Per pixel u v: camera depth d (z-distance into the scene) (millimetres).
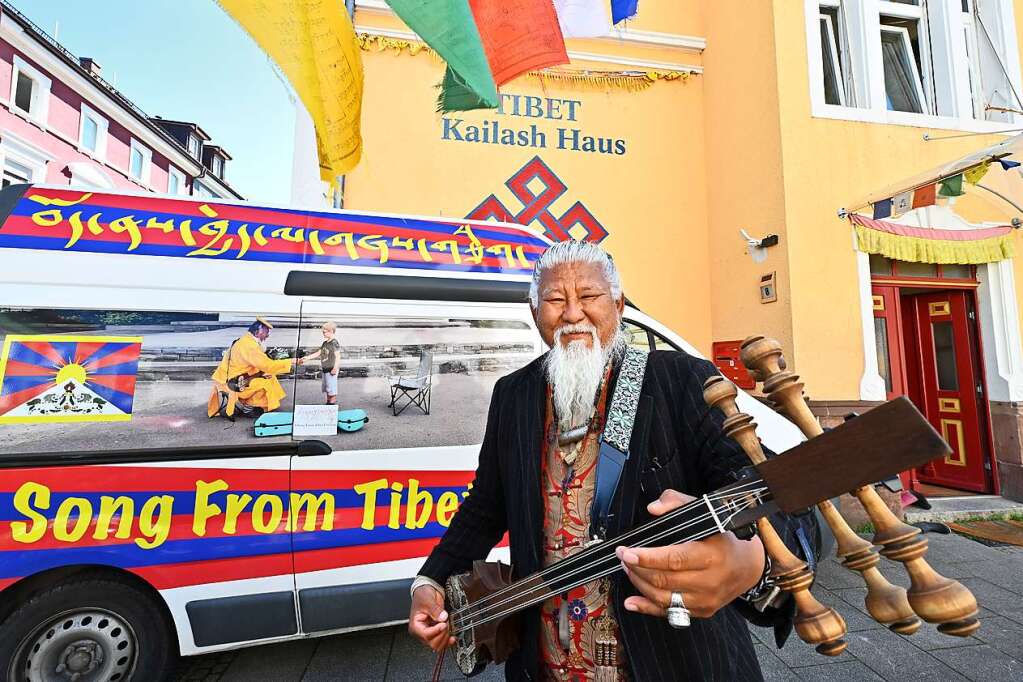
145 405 2305
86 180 16250
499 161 5938
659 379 1015
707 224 6324
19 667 2109
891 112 5387
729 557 696
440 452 2646
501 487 1240
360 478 2521
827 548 3166
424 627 1105
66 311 2281
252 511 2375
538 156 6031
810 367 4891
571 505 1014
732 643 943
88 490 2193
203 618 2283
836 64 5742
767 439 2900
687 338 6133
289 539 2402
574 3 4309
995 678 2535
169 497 2281
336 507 2477
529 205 5949
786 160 5086
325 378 2553
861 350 4996
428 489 2602
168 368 2357
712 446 904
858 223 5078
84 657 2197
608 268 1141
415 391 2666
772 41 5258
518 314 2889
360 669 2648
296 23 2902
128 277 2398
